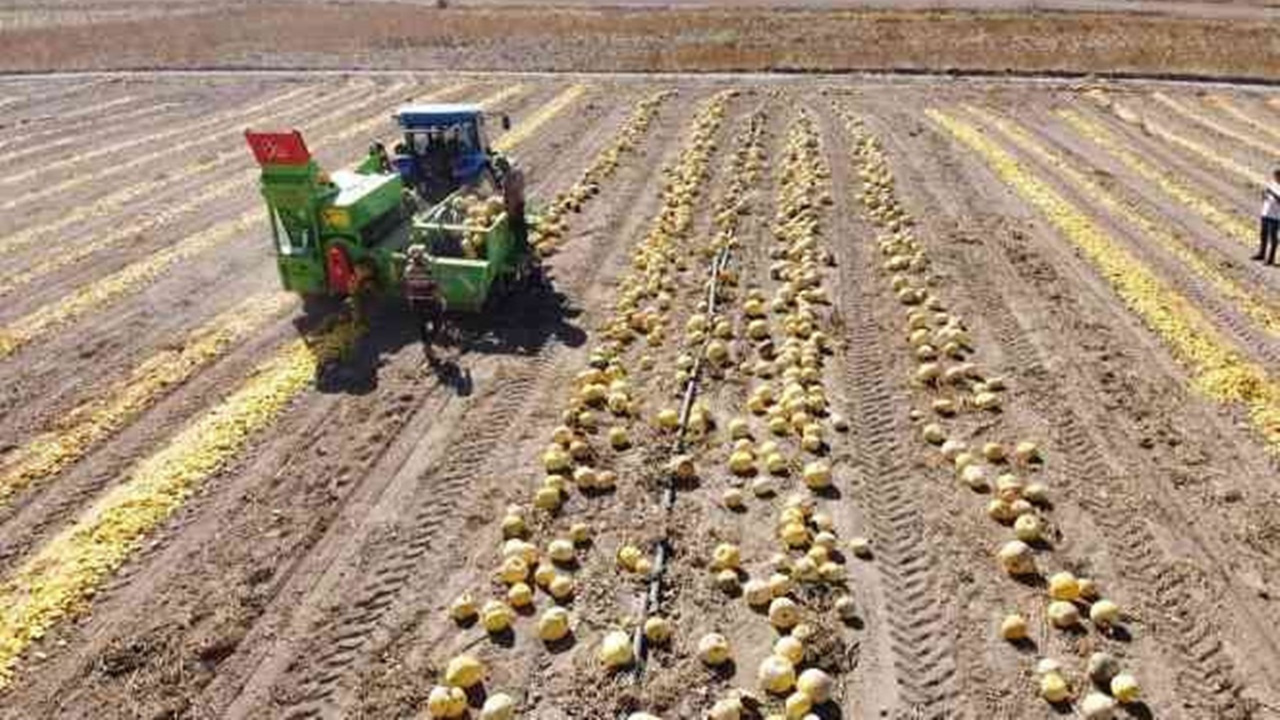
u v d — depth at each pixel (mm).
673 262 18234
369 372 14484
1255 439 12367
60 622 9484
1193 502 11078
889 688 8562
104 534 10695
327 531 10828
